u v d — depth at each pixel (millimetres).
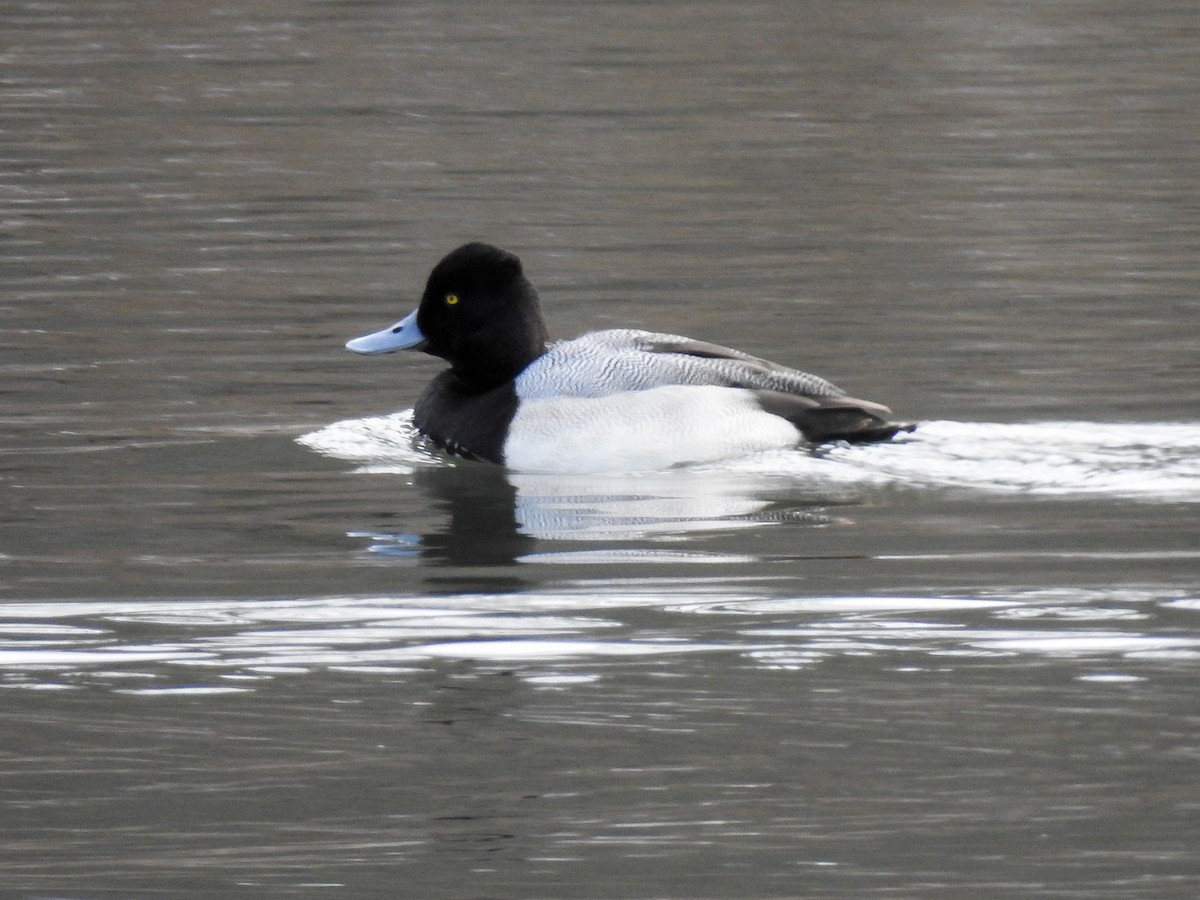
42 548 11109
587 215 20000
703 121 24234
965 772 8219
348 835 7855
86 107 25094
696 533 11266
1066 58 27672
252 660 9461
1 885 7551
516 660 9398
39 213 20203
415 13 31156
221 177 21734
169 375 14961
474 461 13078
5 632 9812
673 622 9820
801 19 30469
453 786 8172
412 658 9438
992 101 25141
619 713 8828
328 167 22156
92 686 9188
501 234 19312
